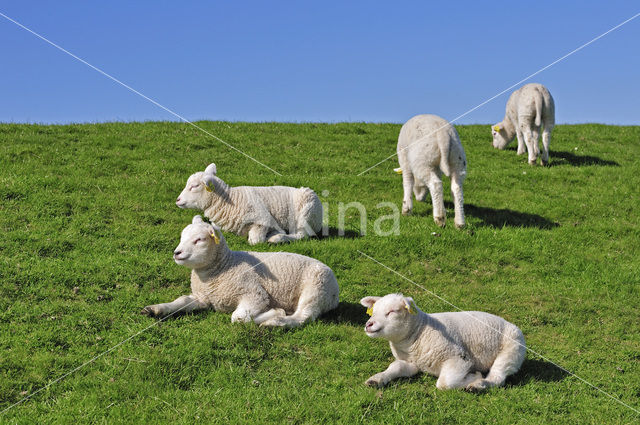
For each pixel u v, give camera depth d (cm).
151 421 554
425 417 581
